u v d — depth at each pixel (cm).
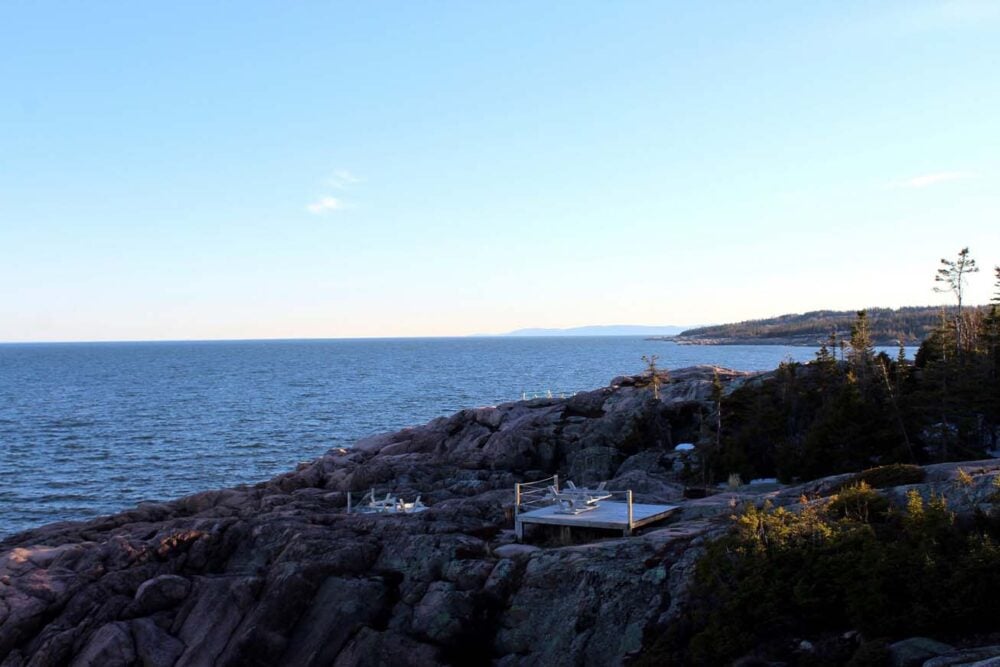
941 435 4138
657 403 5331
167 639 2708
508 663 2414
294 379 18550
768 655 1892
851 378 4344
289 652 2631
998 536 2027
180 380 18488
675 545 2472
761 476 4406
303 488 5050
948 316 5831
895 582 1875
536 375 19275
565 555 2583
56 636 2706
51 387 16412
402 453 5997
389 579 2798
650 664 2062
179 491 6406
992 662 1465
